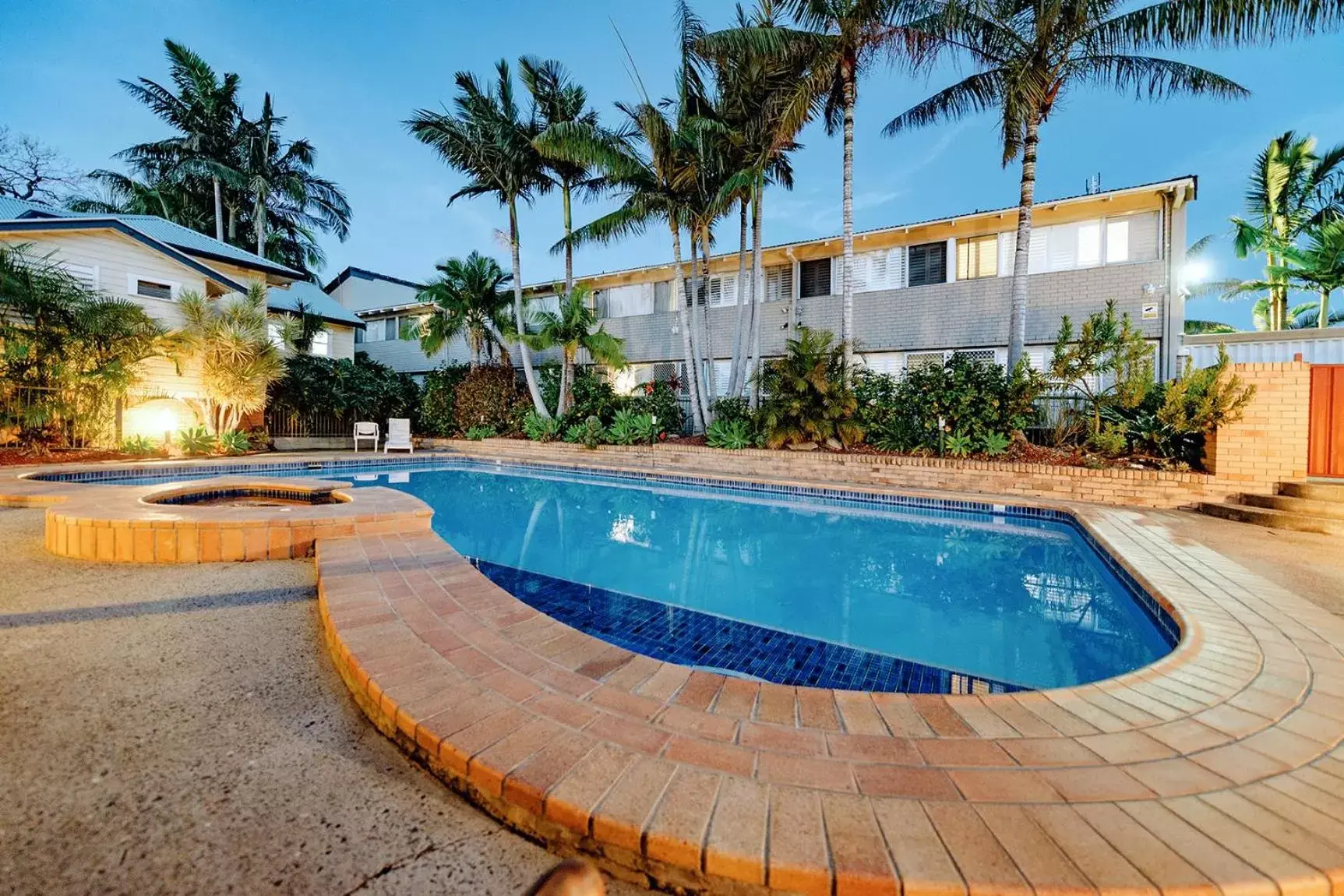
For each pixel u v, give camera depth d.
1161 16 8.61
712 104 12.45
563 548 6.11
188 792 1.59
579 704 1.99
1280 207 15.90
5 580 3.48
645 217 13.51
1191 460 7.26
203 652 2.56
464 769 1.63
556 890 0.89
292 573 3.78
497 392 15.97
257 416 14.32
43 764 1.68
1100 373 8.05
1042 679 3.06
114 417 10.88
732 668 3.16
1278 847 1.38
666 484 10.20
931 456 8.98
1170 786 1.61
